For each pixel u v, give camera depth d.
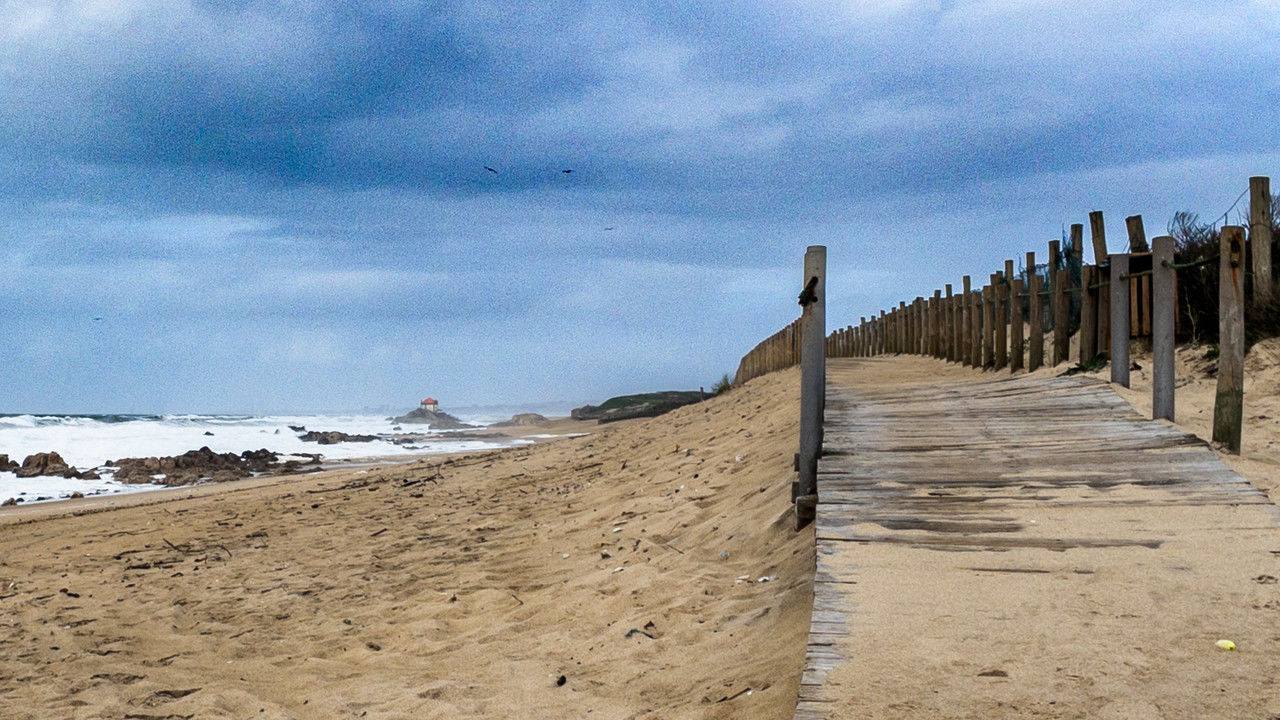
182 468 21.44
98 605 7.18
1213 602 3.58
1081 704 2.84
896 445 6.86
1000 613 3.57
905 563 4.20
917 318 20.55
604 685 4.40
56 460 21.36
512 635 5.51
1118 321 8.74
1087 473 5.66
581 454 15.59
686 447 12.04
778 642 4.30
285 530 10.55
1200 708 2.78
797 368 20.11
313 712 4.47
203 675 5.23
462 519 10.09
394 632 5.90
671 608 5.36
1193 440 6.23
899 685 3.01
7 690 5.02
